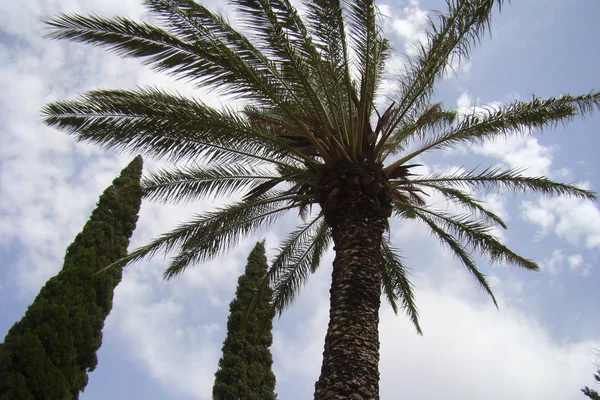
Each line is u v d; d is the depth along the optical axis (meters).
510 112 9.34
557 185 10.30
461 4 8.39
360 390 6.59
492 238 10.82
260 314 15.14
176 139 8.48
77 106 8.18
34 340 11.73
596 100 9.19
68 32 7.77
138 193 10.05
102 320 13.98
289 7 8.07
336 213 8.43
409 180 9.89
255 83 8.09
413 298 12.18
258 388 13.77
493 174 10.45
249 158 9.19
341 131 9.25
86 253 14.88
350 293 7.50
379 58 9.87
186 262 10.73
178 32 7.82
